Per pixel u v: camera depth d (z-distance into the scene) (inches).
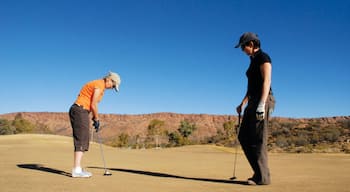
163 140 4207.7
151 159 418.9
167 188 181.5
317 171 275.7
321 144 2516.0
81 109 229.5
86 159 397.4
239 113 219.0
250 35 202.2
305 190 175.3
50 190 172.4
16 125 3555.6
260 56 198.4
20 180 206.7
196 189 178.2
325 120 5664.4
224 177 237.0
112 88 242.5
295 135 3282.5
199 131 7500.0
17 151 489.1
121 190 173.8
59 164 316.8
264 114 194.7
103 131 7691.9
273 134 3585.1
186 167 313.0
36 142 887.1
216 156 499.5
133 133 7391.7
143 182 203.9
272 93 201.3
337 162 374.9
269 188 182.5
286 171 275.0
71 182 200.2
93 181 205.9
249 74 204.8
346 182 205.5
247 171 279.1
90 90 233.0
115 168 295.1
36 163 319.3
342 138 2908.5
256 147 196.1
